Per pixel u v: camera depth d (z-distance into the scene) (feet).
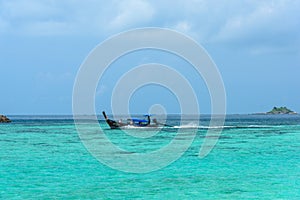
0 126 249.55
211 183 67.56
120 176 73.41
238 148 117.60
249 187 64.59
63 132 186.50
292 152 107.86
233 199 57.57
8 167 82.23
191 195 59.77
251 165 85.56
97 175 74.08
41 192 61.26
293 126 248.93
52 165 84.99
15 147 119.85
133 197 58.65
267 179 70.69
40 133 180.45
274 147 120.47
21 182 67.87
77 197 58.54
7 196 58.95
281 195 59.82
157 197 58.70
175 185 66.03
